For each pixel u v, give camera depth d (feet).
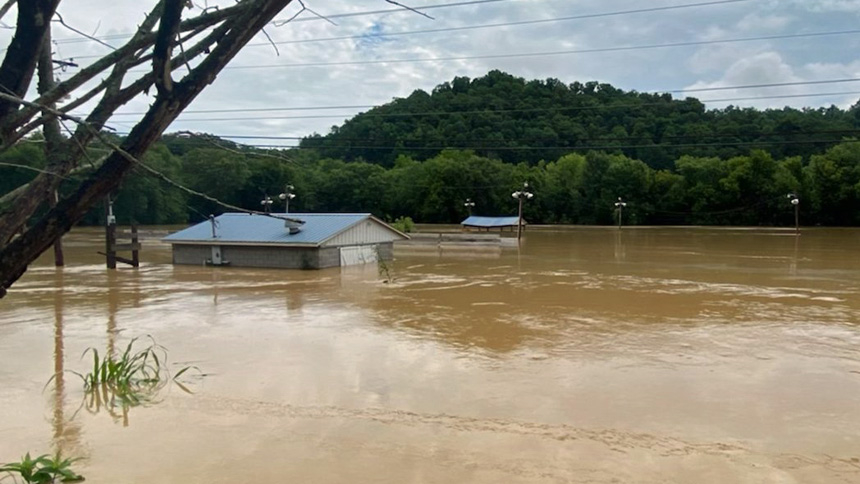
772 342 39.88
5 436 24.32
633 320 47.65
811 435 23.93
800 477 20.21
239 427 25.11
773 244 136.56
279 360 36.09
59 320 49.14
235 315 50.93
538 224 250.98
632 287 66.80
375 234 100.63
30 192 5.75
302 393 29.73
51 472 20.11
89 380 31.58
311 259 86.69
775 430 24.48
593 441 23.32
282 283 71.72
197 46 6.30
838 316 49.01
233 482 19.93
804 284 68.49
